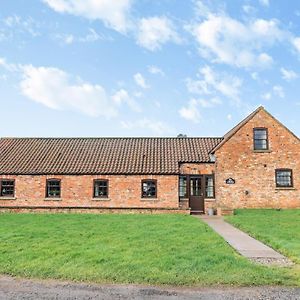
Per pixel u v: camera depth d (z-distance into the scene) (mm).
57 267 10125
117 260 10820
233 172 29422
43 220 22297
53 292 8305
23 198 29750
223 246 13219
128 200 29141
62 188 29594
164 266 10133
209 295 8102
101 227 18609
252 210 28094
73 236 15414
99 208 28016
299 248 12727
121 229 17781
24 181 29922
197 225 19531
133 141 34250
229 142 29766
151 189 29266
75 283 8969
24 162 31078
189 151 31609
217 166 29500
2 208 28344
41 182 29812
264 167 29453
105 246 13008
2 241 14141
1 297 7977
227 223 21484
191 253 11805
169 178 29109
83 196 29391
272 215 24906
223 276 9305
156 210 27484
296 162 29453
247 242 14625
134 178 29312
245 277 9234
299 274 9594
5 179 30078
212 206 29328
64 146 33594
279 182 29438
